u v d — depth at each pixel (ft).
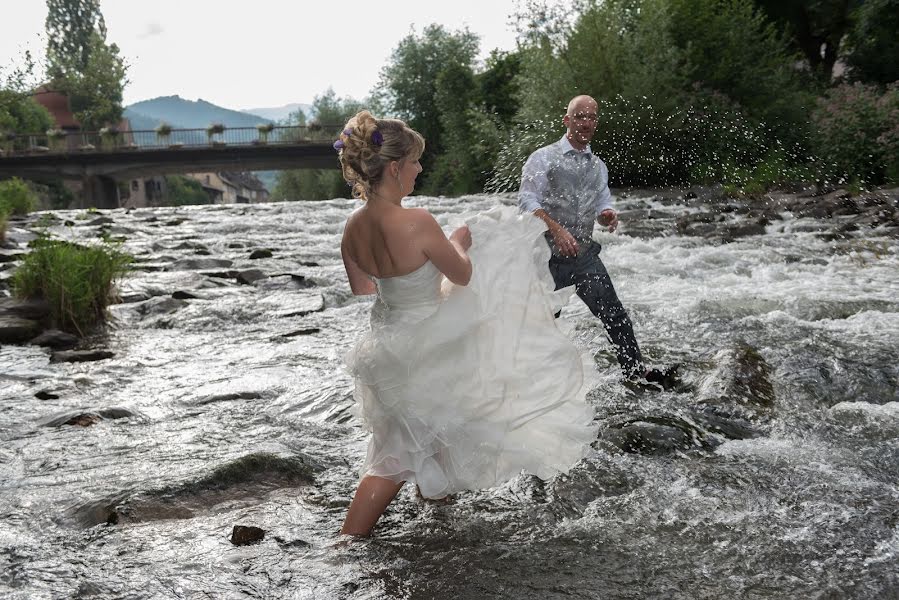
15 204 63.93
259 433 13.29
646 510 9.75
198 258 32.55
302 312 23.77
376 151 8.76
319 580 8.26
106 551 9.00
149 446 12.66
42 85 63.62
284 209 58.85
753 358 15.53
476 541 9.08
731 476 10.71
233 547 9.07
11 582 8.24
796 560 8.44
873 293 23.02
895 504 9.80
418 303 9.15
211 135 162.30
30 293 23.25
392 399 9.09
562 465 9.71
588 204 15.20
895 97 54.60
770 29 75.25
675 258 30.22
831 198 44.19
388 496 9.25
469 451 9.21
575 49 67.77
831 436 12.32
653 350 17.17
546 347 9.57
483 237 9.62
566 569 8.39
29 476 11.39
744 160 60.95
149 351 19.77
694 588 7.95
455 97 104.17
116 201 166.20
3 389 16.35
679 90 65.05
